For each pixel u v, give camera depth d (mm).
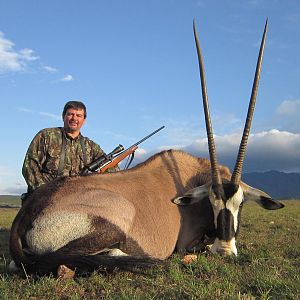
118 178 2088
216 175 2215
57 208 1788
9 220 5270
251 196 2328
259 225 4312
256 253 2271
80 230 1778
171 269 1844
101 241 1806
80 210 1798
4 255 2393
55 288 1588
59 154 2365
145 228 1989
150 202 2080
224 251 2137
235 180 2225
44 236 1754
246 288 1623
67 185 1891
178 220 2225
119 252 1864
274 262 2098
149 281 1710
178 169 2395
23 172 2338
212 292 1512
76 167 2418
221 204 2186
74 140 2434
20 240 1782
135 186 2092
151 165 2312
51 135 2371
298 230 3898
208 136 2264
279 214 6297
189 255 2096
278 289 1570
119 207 1895
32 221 1782
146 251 1983
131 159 2678
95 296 1546
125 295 1467
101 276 1762
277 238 3270
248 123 2273
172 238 2170
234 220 2184
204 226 2344
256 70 2373
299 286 1566
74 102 2408
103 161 2486
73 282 1676
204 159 2557
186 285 1610
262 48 2406
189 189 2363
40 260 1703
